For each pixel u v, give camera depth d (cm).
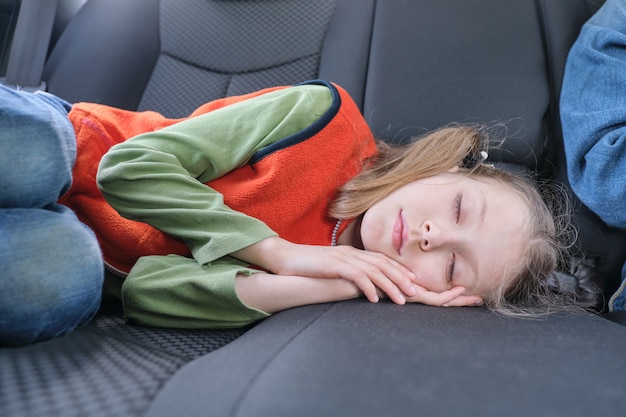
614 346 67
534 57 128
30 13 131
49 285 65
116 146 92
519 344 63
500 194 104
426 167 105
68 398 52
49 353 62
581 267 118
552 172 128
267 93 112
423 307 84
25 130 69
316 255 87
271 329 70
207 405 50
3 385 53
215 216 86
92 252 73
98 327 79
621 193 107
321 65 134
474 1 133
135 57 138
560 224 119
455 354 58
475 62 127
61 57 139
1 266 62
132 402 52
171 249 95
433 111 126
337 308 78
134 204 88
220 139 97
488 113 125
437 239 92
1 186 66
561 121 122
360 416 46
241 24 137
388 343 59
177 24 140
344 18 134
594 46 122
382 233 97
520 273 100
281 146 98
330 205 105
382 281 86
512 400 49
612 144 109
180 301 82
